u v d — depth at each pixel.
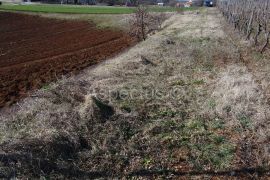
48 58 22.09
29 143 8.55
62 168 8.17
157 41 22.09
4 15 46.66
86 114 10.23
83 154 8.78
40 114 10.28
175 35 25.38
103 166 8.49
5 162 7.89
